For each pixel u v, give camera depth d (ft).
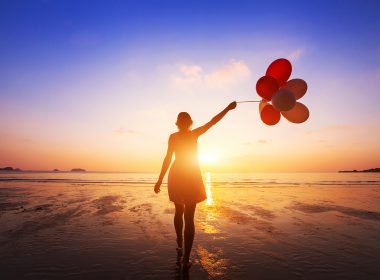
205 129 11.34
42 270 9.76
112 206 25.14
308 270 9.89
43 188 46.03
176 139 11.51
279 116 13.12
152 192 39.73
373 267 10.20
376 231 16.06
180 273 9.58
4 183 60.54
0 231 15.37
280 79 13.28
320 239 14.19
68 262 10.57
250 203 28.22
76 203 26.86
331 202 29.73
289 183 75.92
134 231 15.58
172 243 13.24
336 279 9.09
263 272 9.70
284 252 11.98
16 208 23.40
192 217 10.64
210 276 9.32
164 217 19.86
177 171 11.18
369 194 39.96
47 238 13.97
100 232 15.29
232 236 14.70
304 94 13.17
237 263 10.61
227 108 11.53
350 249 12.47
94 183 64.64
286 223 18.21
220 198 32.91
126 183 65.72
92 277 9.18
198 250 12.24
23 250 12.01
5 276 9.22
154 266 10.23
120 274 9.45
